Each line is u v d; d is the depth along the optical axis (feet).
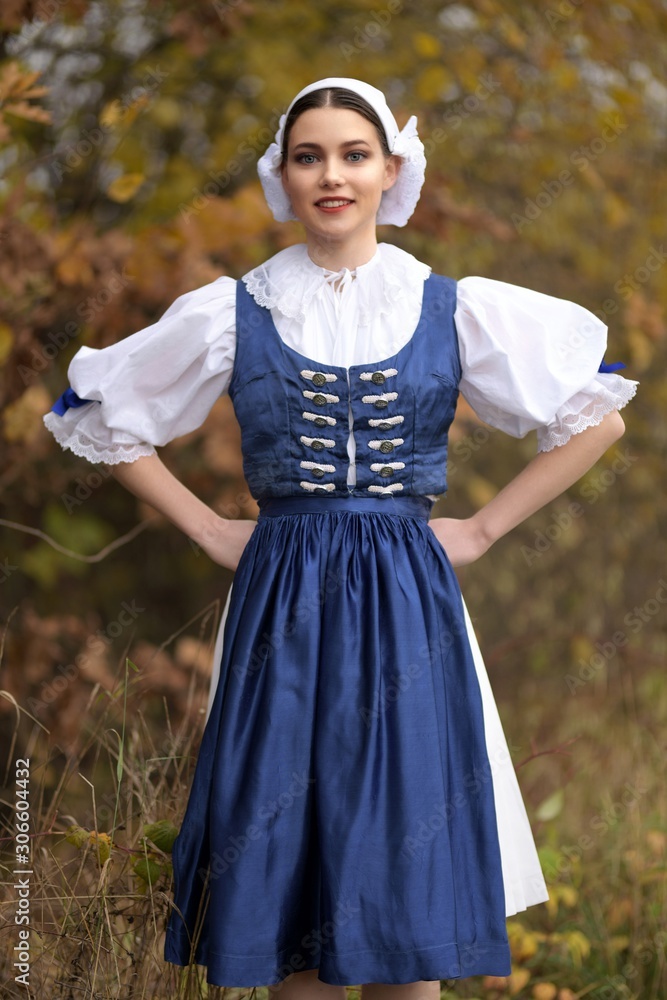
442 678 6.81
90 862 8.09
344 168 6.90
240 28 13.89
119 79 14.70
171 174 14.58
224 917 6.36
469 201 15.25
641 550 18.80
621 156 16.62
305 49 14.80
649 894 10.05
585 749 13.92
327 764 6.50
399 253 7.31
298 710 6.59
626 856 10.28
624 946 9.55
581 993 8.98
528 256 16.51
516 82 14.94
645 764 12.73
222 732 6.65
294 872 6.51
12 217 11.68
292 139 7.00
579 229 16.52
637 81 15.58
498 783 7.09
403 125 14.12
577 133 15.49
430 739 6.59
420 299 7.07
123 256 12.23
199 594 16.24
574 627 18.01
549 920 9.91
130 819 7.98
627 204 16.21
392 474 6.94
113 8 14.28
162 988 7.51
